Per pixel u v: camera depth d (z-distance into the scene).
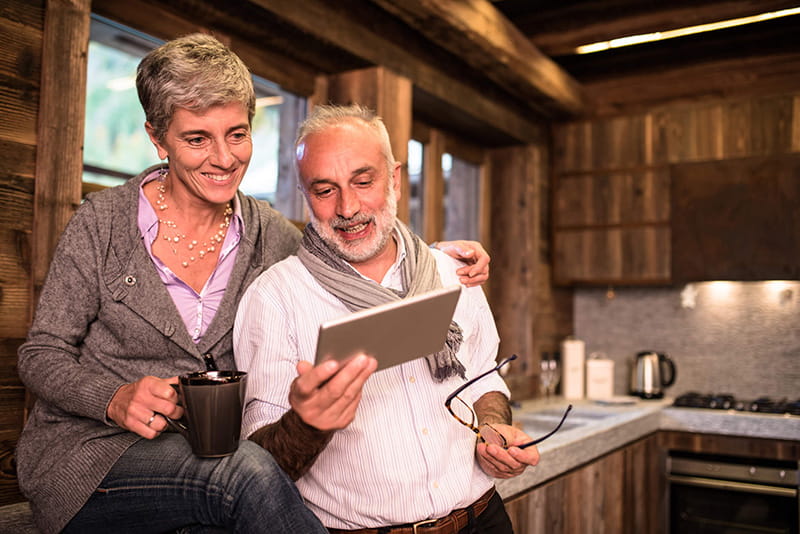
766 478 2.98
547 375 3.41
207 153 1.22
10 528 1.28
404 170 2.56
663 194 3.46
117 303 1.22
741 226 3.29
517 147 3.62
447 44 2.65
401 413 1.24
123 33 2.04
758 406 3.17
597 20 2.94
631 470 2.87
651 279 3.48
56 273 1.21
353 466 1.22
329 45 2.27
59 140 1.51
